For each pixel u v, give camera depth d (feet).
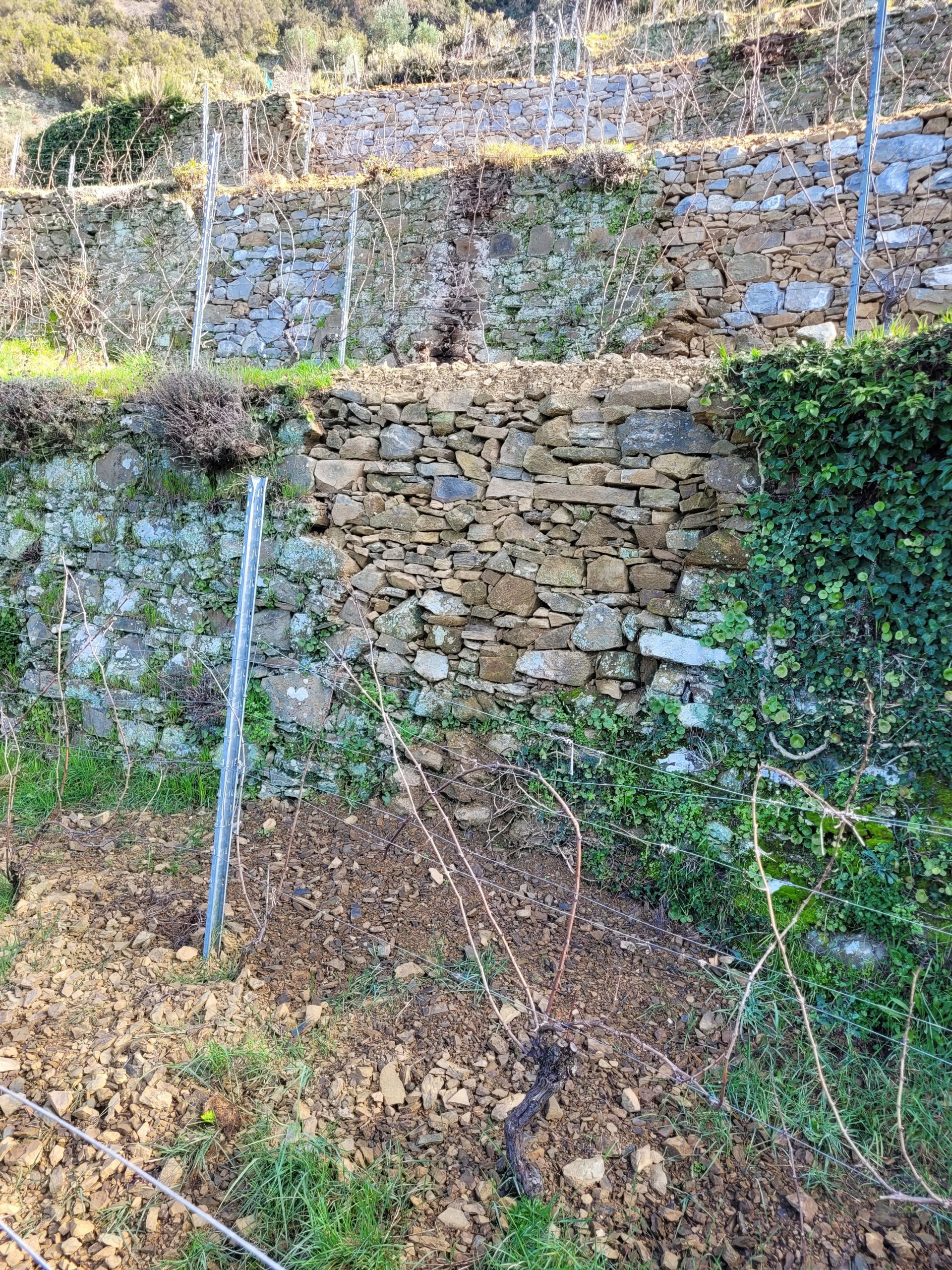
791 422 10.25
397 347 24.54
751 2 37.76
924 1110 8.25
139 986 9.56
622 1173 7.67
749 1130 8.13
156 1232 6.86
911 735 9.61
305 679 13.97
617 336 21.17
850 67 27.30
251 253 27.55
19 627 17.60
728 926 10.34
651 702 11.35
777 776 10.41
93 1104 7.84
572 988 9.66
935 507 9.45
